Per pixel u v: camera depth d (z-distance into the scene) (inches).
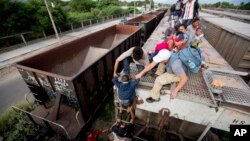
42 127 134.1
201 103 95.5
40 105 151.6
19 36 445.4
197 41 156.9
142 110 130.1
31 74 127.0
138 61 116.5
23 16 457.4
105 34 304.2
